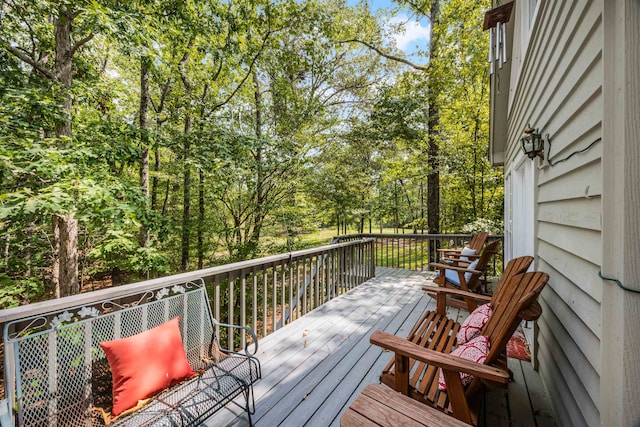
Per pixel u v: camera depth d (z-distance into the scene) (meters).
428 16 8.91
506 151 5.54
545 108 2.16
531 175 2.84
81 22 4.54
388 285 5.08
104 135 5.34
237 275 2.79
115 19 4.27
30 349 1.39
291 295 3.47
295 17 6.78
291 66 7.64
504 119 5.45
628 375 0.96
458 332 2.14
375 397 1.27
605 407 1.07
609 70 1.05
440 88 8.16
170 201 9.70
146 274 7.80
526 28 3.25
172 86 7.49
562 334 1.73
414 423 1.11
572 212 1.54
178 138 6.04
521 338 2.96
